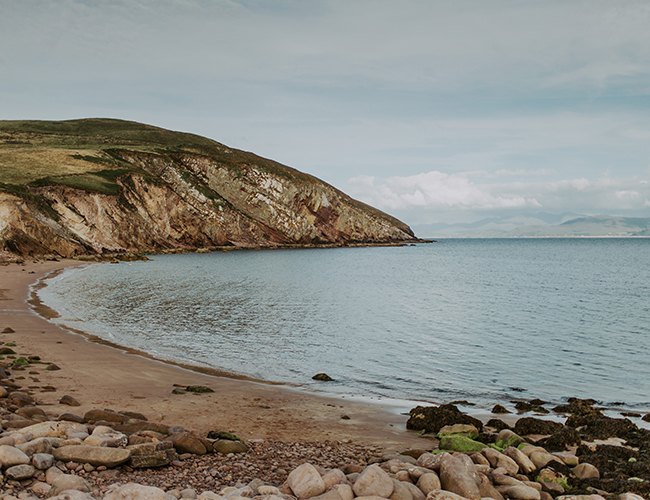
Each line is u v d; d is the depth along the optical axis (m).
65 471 6.18
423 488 6.61
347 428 10.30
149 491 5.36
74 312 25.39
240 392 12.86
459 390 14.47
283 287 43.50
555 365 17.70
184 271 54.62
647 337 23.08
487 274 63.25
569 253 132.12
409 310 31.69
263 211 120.88
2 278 39.31
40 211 65.00
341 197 163.25
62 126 136.25
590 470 7.82
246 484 6.71
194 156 115.75
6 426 7.36
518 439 9.28
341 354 18.86
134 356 16.42
